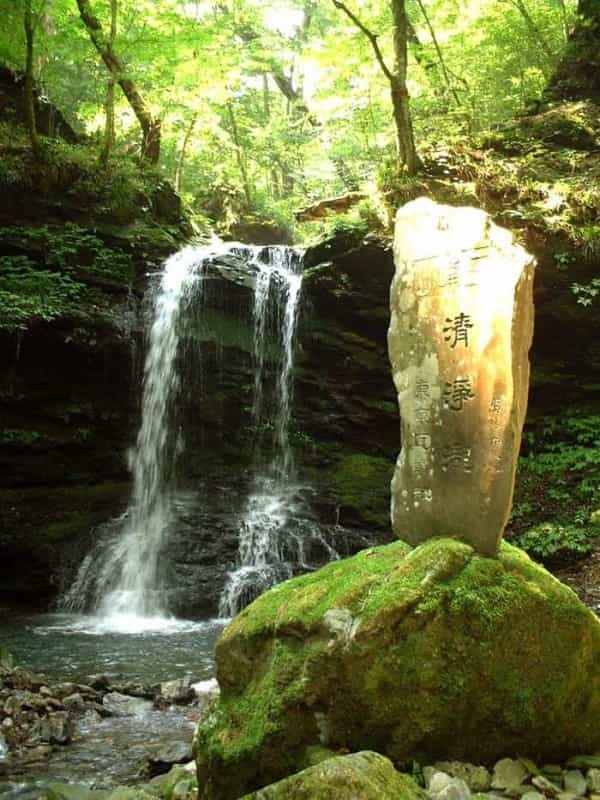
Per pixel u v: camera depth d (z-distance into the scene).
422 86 17.41
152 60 15.55
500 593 3.78
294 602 3.99
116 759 5.13
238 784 3.70
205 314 14.04
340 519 12.33
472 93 17.81
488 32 17.66
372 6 16.34
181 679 6.64
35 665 7.59
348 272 13.66
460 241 4.34
